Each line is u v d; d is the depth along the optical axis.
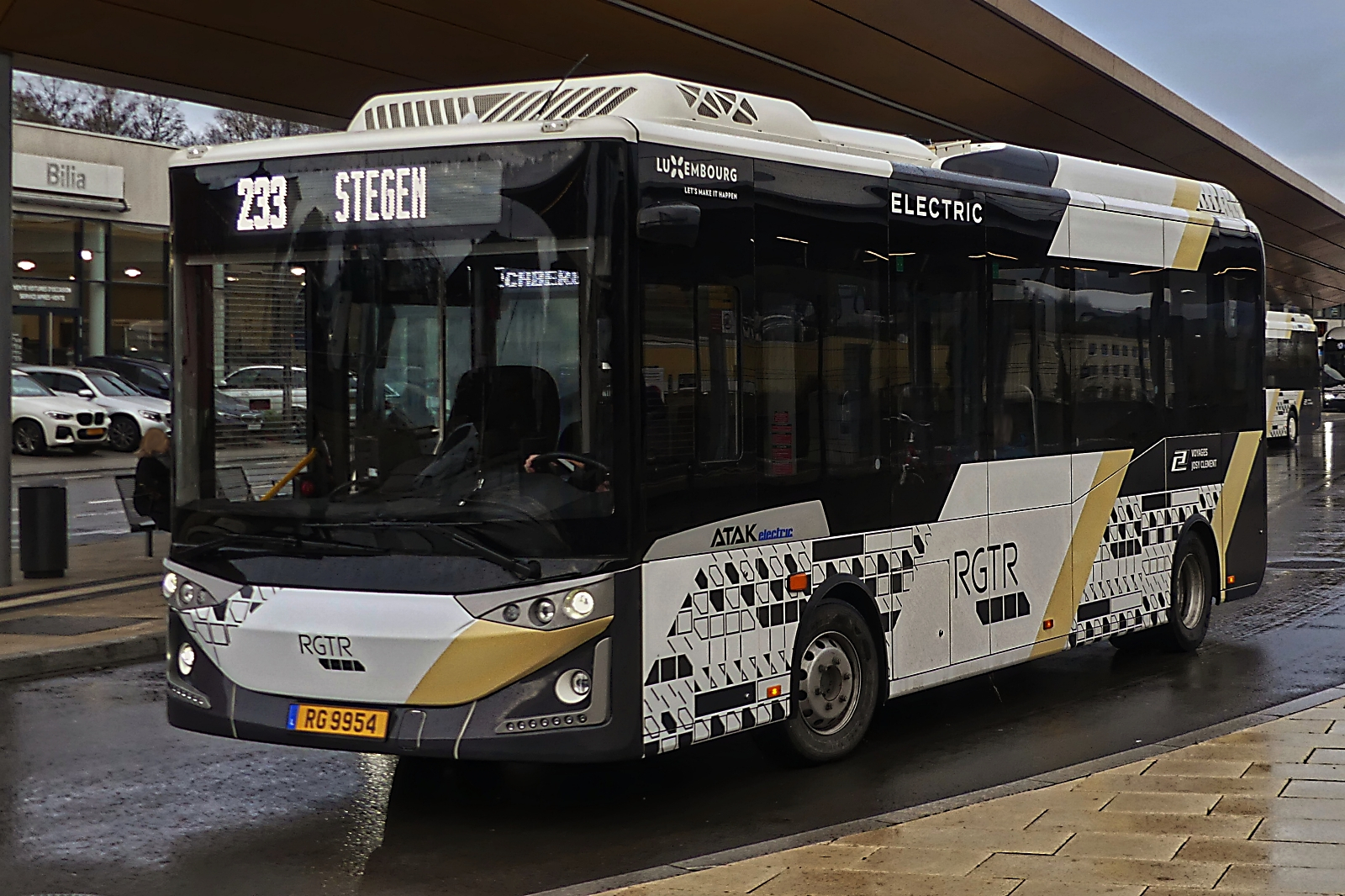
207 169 6.85
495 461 6.34
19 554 16.95
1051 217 9.32
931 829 6.05
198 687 6.75
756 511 6.98
